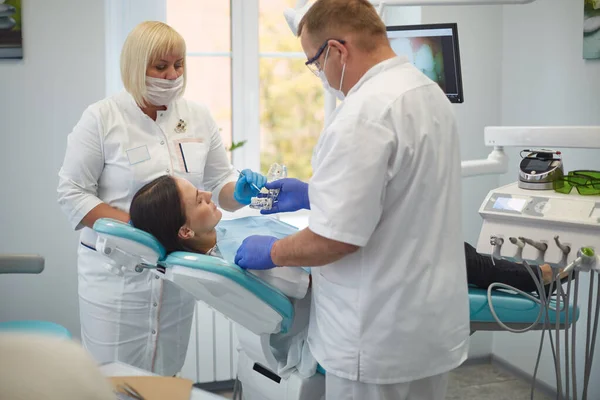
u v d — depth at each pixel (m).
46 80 2.84
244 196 1.96
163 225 1.72
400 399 1.56
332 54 1.52
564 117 2.88
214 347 3.09
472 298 2.05
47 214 2.93
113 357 2.13
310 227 1.42
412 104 1.45
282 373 1.77
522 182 2.00
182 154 2.13
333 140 1.41
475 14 3.21
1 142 2.84
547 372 3.05
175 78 2.01
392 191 1.46
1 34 2.76
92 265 2.11
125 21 2.83
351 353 1.52
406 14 3.25
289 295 1.67
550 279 2.22
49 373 0.52
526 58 3.10
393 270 1.49
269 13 3.29
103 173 2.09
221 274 1.50
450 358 1.58
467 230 3.33
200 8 3.16
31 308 2.97
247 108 3.30
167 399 1.06
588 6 2.66
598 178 1.89
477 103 3.28
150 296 2.10
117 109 2.08
